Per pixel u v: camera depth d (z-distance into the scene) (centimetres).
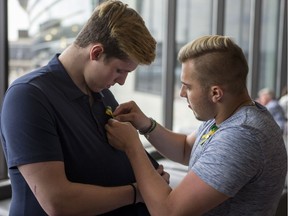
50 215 114
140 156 129
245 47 510
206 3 406
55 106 119
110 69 121
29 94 114
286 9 613
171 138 166
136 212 136
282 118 459
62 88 125
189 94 131
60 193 113
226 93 126
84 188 118
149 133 162
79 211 117
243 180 117
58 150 116
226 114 128
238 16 475
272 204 128
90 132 130
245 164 116
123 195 125
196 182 120
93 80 125
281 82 626
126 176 136
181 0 368
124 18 118
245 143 117
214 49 125
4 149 121
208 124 142
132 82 330
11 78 238
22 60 244
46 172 112
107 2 123
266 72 586
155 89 356
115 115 145
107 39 117
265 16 565
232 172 116
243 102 129
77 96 128
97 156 129
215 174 117
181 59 133
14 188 121
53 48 262
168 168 263
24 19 243
